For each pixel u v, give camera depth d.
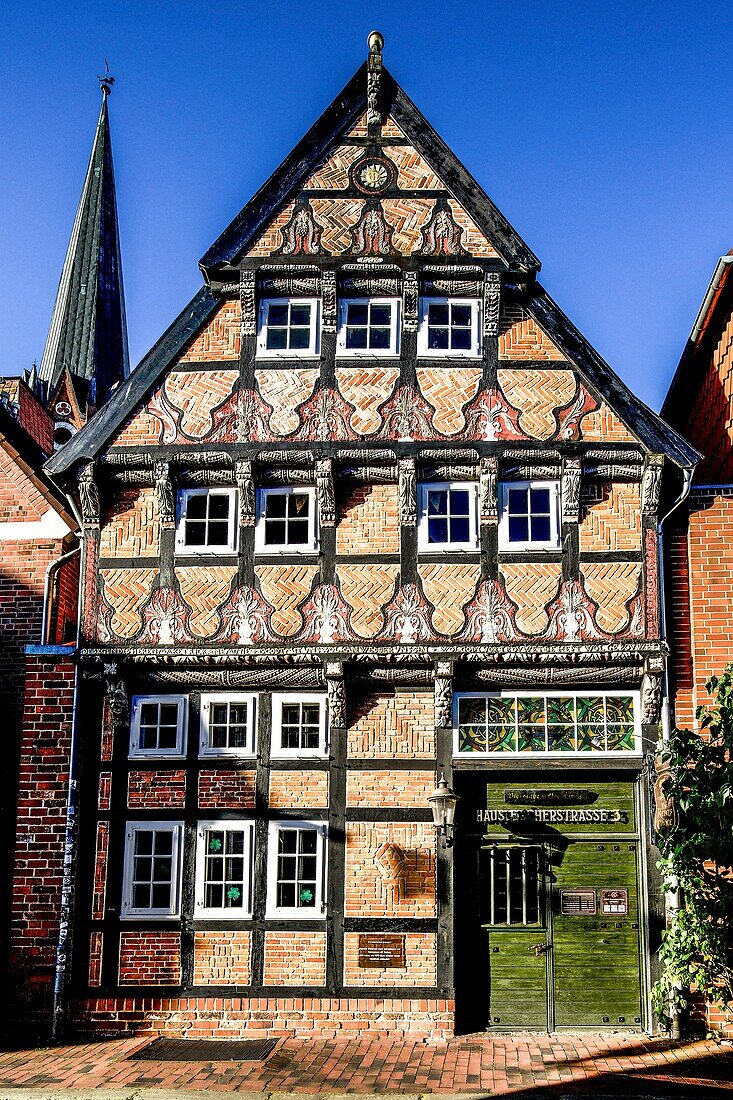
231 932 14.23
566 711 14.60
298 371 15.20
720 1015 13.80
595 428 14.91
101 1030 14.09
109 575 15.02
